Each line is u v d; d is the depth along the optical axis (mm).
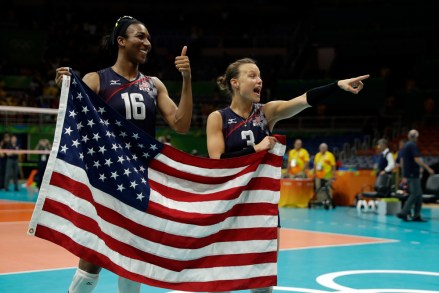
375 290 6652
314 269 7961
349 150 26312
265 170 4410
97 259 3973
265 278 4285
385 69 31062
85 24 35844
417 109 28938
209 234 4254
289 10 38438
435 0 32469
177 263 4180
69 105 4062
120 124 4176
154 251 4141
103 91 4281
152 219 4156
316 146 27422
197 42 35688
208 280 4211
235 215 4332
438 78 30406
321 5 35375
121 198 4117
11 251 8969
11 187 25031
